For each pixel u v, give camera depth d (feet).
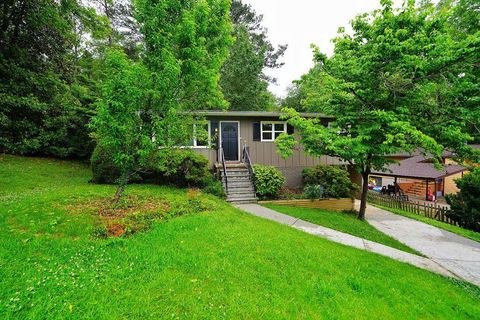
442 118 23.29
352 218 32.37
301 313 9.44
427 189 65.51
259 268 12.30
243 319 8.66
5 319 7.50
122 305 8.66
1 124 36.27
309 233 22.56
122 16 65.51
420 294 12.76
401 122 20.22
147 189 28.35
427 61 20.80
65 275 10.10
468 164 29.40
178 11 19.36
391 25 22.90
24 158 38.58
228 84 72.90
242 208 30.09
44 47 44.34
